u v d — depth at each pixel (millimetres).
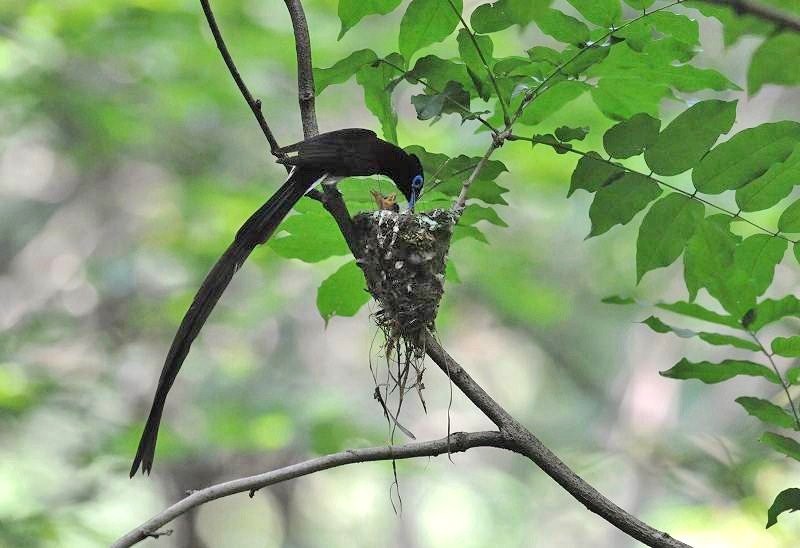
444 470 23906
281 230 5988
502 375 22625
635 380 18062
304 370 18391
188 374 14539
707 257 4922
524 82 5309
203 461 17000
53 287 17484
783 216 4828
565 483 4730
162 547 18734
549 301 15617
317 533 25141
